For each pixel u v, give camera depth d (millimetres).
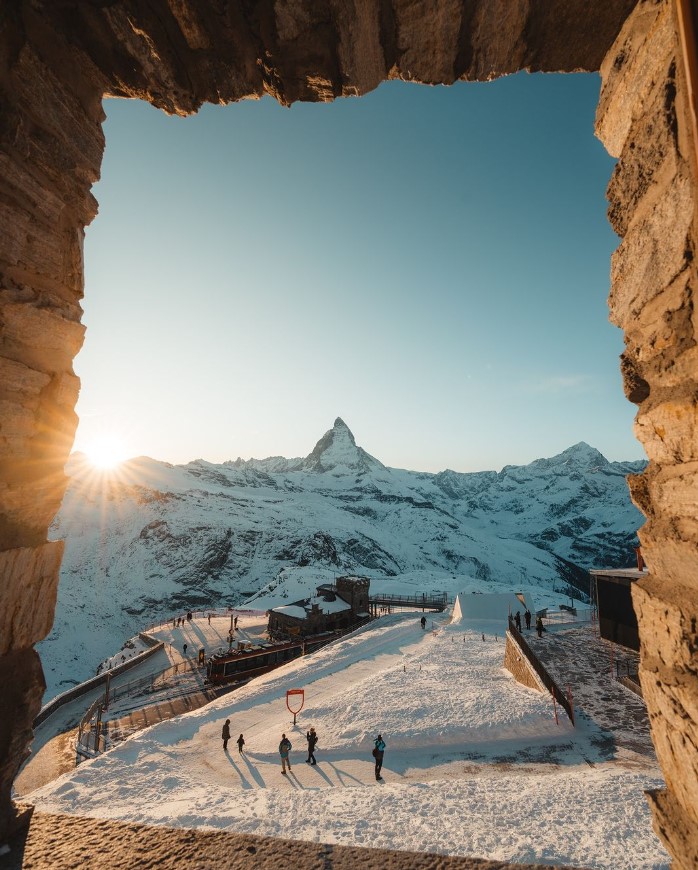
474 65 3217
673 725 2186
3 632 2854
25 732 3062
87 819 3221
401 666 25688
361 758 15141
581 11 2693
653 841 6953
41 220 3199
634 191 2547
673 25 2078
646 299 2475
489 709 16906
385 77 3395
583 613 41594
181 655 45781
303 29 2963
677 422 2232
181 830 3068
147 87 3568
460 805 8602
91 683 35062
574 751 13055
